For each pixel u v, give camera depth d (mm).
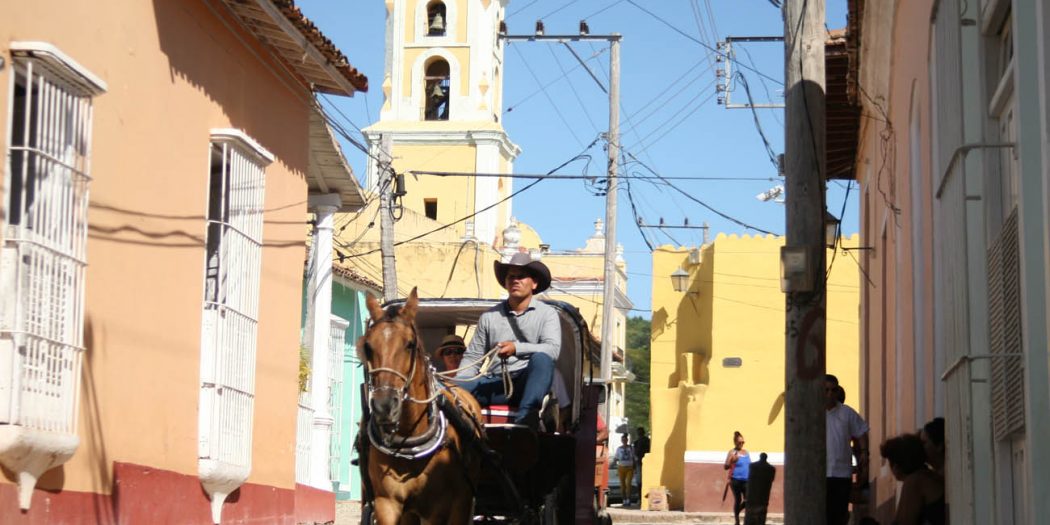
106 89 10812
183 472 13086
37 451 9664
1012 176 8297
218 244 14102
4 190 9492
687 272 34000
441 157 51375
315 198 20047
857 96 19266
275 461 15867
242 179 14359
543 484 10336
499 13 53875
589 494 12031
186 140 13094
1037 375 7148
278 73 15734
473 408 9961
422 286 41188
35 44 9648
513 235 43781
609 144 29875
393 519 9391
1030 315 7188
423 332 13859
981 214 8680
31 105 9977
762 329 32938
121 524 11562
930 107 11867
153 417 12344
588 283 57250
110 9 11359
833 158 24125
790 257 11211
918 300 13602
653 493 32406
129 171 11758
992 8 8305
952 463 9273
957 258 8914
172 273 12758
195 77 13297
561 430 11250
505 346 10094
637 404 89500
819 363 11281
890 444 10219
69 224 10352
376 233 40281
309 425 19891
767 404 32656
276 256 15797
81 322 10508
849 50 17156
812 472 11211
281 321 16031
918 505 9906
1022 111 7285
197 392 13461
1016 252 7527
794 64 11547
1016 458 8109
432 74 52469
